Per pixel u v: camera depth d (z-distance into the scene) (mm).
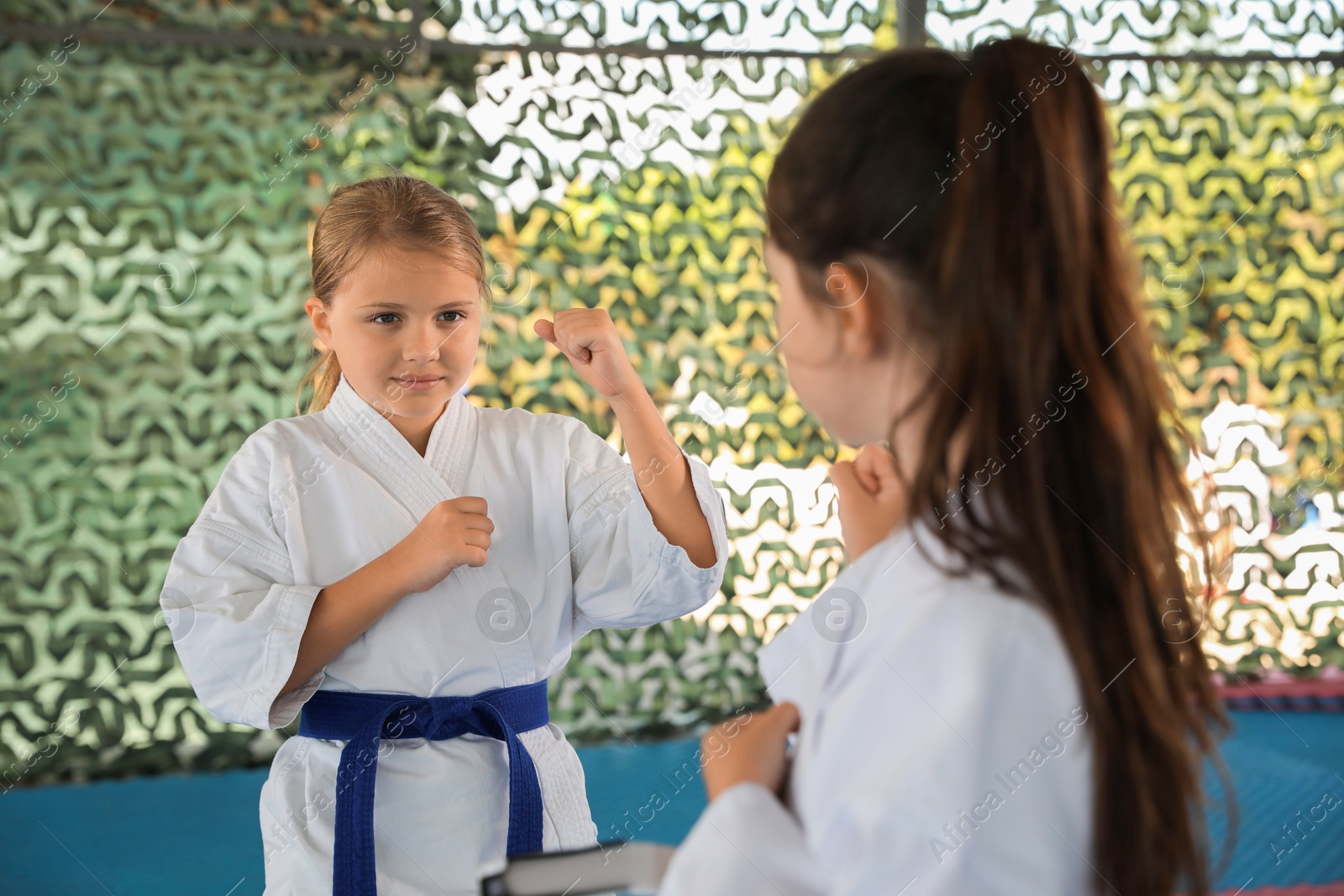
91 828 2564
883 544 612
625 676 3223
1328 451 3537
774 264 624
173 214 3141
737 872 524
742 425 3240
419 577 1113
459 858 1128
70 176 3094
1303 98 3541
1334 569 3518
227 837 2502
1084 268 547
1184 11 3414
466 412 1326
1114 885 521
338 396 1287
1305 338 3545
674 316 3225
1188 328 3523
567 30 3184
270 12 3137
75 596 3082
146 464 3133
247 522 1193
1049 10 3340
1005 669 518
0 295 3062
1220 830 2301
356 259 1193
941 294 548
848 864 507
